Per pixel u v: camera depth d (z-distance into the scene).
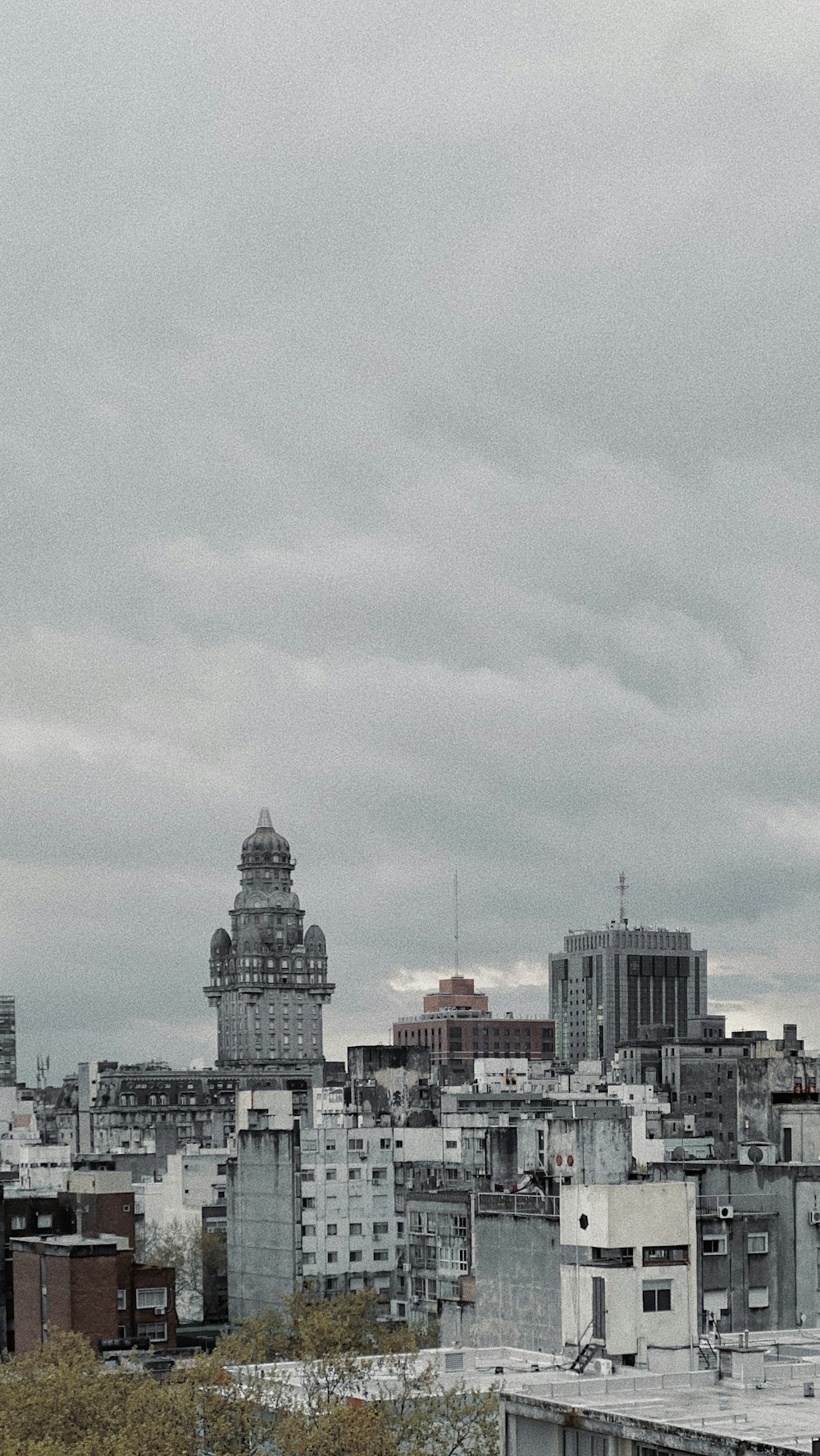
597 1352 121.31
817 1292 167.25
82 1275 197.88
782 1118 189.75
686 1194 125.12
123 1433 117.06
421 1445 106.38
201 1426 118.88
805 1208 167.88
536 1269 164.88
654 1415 88.56
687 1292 123.81
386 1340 190.50
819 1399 93.69
